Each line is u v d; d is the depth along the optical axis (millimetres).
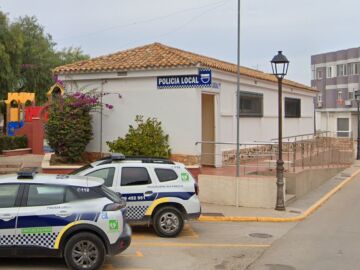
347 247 11750
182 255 10664
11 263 9336
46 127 19156
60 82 20641
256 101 24547
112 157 12562
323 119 60750
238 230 13734
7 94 37656
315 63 61969
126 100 19797
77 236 8758
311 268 9789
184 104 18797
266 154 22000
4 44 37938
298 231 13773
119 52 21922
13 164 21031
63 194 8906
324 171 25422
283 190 16562
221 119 20844
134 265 9719
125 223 9250
